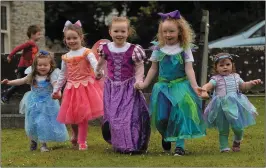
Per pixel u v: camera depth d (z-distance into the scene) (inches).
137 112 344.8
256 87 697.0
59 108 370.3
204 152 343.6
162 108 337.1
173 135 334.3
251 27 824.3
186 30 338.0
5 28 922.7
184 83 339.0
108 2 1232.8
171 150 355.9
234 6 1196.5
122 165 302.8
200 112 338.6
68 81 367.2
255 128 447.5
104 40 386.3
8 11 928.9
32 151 362.3
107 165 304.2
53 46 1235.9
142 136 343.3
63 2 1233.4
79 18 1252.5
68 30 366.3
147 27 1205.7
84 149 358.9
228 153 337.1
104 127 352.8
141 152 342.0
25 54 561.6
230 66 346.0
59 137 362.9
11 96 594.2
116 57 347.9
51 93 369.4
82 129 360.2
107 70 354.3
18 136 437.7
